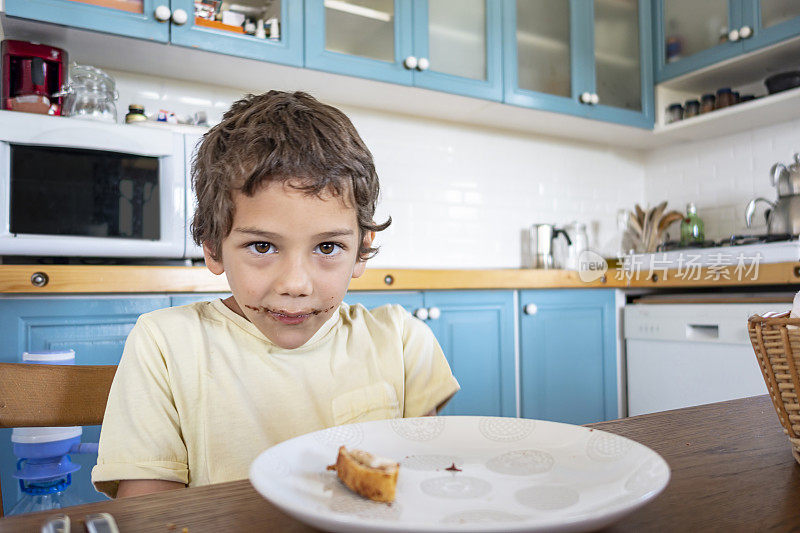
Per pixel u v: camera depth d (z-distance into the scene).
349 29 2.11
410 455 0.44
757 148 2.74
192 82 2.16
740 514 0.36
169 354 0.63
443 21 2.31
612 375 2.50
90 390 0.67
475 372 2.16
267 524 0.36
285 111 0.55
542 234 2.70
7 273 1.42
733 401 0.72
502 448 0.44
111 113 1.80
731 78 2.72
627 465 0.38
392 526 0.26
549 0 2.57
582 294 2.43
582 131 2.86
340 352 0.70
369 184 0.57
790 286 2.35
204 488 0.43
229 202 0.51
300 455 0.40
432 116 2.61
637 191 3.21
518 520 0.33
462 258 2.69
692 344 2.24
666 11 2.78
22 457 1.22
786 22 2.26
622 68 2.76
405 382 0.72
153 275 1.58
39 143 1.52
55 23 1.65
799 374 0.43
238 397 0.64
